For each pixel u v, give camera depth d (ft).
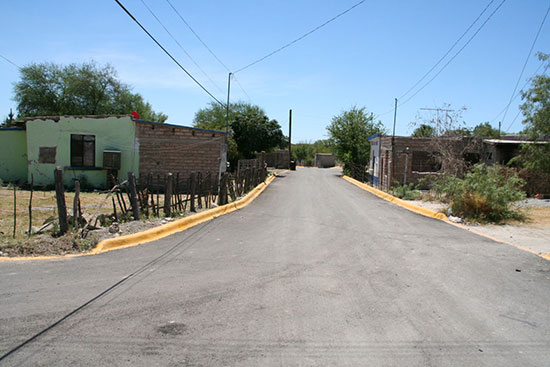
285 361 11.94
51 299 16.06
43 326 13.64
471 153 73.00
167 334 13.43
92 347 12.37
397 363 12.03
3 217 35.19
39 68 112.98
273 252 25.38
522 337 13.99
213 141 68.80
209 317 14.93
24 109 112.88
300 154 259.80
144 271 20.31
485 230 35.70
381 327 14.52
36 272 19.35
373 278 20.39
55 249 22.97
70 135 67.00
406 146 74.38
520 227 37.27
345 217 41.81
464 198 41.39
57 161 67.31
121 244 25.54
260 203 53.47
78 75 115.55
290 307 16.16
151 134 67.31
